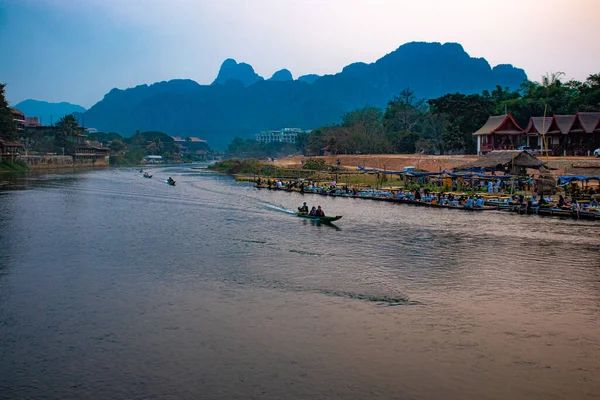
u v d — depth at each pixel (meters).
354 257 39.78
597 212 56.22
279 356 22.66
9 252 41.59
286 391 19.86
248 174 147.12
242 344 23.80
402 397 19.52
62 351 23.17
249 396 19.55
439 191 77.62
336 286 32.16
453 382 20.58
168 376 20.98
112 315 27.36
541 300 29.73
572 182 69.88
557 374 21.22
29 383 20.48
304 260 38.84
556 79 135.38
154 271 35.78
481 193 74.12
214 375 21.05
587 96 112.62
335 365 21.86
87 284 32.78
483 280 33.53
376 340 24.22
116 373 21.22
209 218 60.22
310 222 56.59
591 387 20.27
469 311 27.92
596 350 23.36
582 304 29.11
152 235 49.16
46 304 29.03
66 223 56.56
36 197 84.06
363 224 54.53
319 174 114.94
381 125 168.25
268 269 36.25
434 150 139.75
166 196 87.00
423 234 48.72
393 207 68.25
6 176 137.62
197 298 30.02
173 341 24.12
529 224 53.53
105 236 48.62
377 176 96.94
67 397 19.50
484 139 110.44
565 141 96.69
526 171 81.44
